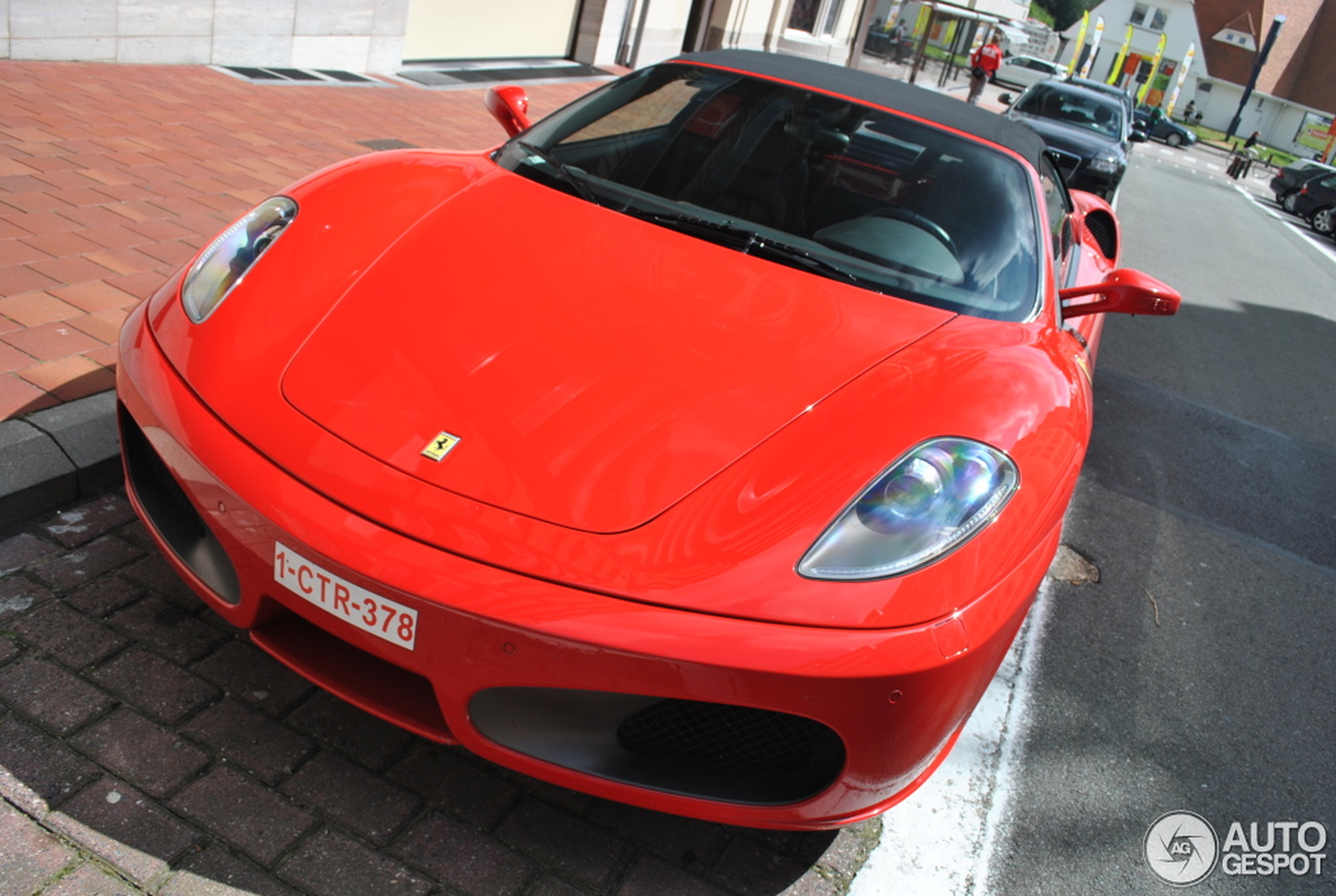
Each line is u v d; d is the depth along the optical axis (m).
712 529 1.62
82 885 1.56
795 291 2.19
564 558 1.56
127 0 6.12
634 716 1.65
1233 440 5.14
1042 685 2.74
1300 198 22.45
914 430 1.82
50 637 2.03
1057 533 1.96
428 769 1.94
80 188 4.15
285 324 1.89
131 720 1.89
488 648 1.54
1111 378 5.67
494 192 2.40
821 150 2.64
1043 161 3.07
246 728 1.93
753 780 1.69
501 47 10.32
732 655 1.51
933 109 2.94
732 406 1.80
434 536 1.57
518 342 1.87
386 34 8.23
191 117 5.60
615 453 1.69
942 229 2.49
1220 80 58.41
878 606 1.58
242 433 1.71
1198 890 2.15
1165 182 21.91
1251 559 3.81
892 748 1.64
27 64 5.70
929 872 2.01
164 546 1.93
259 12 7.07
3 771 1.72
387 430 1.70
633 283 2.09
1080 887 2.09
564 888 1.76
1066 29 63.94
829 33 19.11
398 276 2.01
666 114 2.75
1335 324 9.66
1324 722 2.88
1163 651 3.05
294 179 4.97
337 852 1.72
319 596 1.61
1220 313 8.56
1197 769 2.55
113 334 3.04
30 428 2.44
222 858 1.66
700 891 1.83
